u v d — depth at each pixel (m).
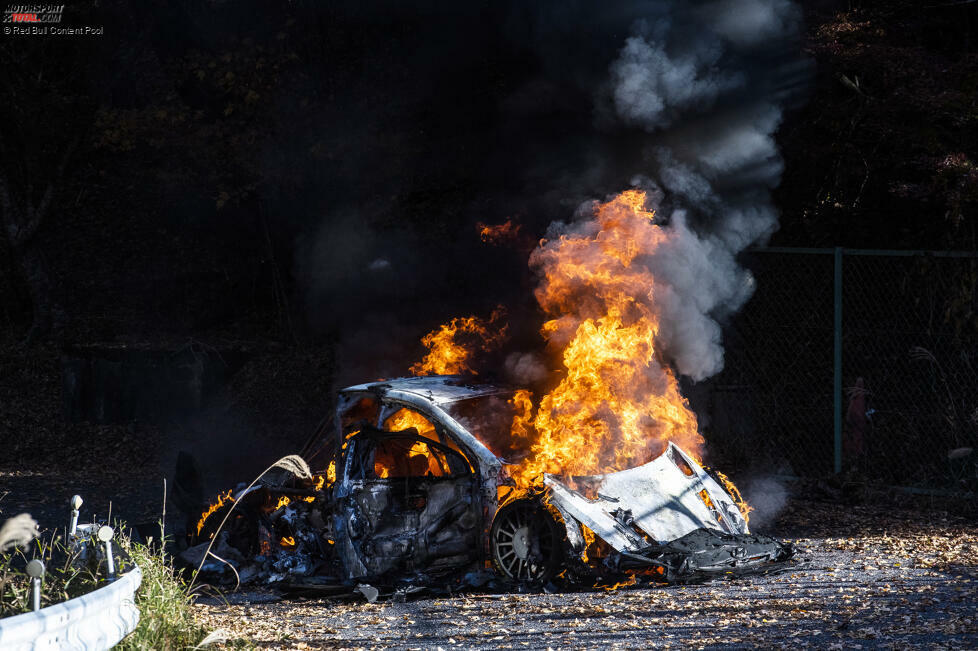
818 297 24.33
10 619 7.61
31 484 25.00
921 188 23.11
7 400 33.44
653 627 11.63
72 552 11.04
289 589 14.45
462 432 14.58
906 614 11.96
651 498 14.49
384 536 14.62
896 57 23.50
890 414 22.61
